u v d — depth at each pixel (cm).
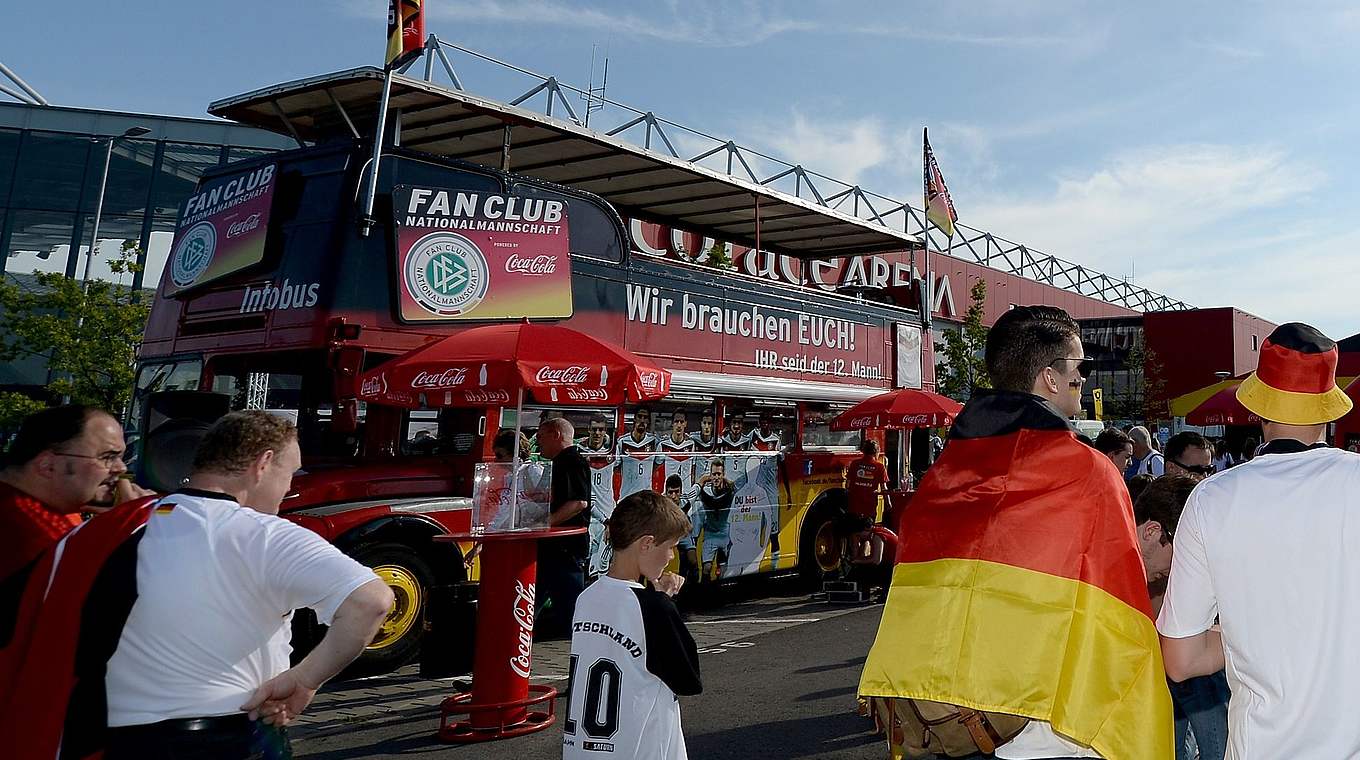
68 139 3169
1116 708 226
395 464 754
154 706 219
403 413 775
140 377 846
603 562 873
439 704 642
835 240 1408
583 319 865
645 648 297
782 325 1121
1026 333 257
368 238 718
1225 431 1465
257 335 734
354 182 718
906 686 238
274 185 752
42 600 230
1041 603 230
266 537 232
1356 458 216
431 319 738
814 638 879
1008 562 235
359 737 570
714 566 994
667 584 352
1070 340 256
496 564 573
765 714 616
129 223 3197
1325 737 204
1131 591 233
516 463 568
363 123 850
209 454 246
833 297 1212
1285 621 210
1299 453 225
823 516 1168
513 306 792
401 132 909
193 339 797
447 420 799
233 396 756
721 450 1020
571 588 691
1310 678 206
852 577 1202
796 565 1119
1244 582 216
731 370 1040
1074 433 243
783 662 773
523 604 577
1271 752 211
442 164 768
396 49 728
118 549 227
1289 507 213
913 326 1354
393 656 714
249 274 754
